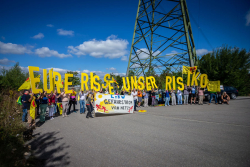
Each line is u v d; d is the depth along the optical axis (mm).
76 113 10398
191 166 3025
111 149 3998
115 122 7164
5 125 4336
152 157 3475
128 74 19969
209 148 3863
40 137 5148
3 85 12445
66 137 5090
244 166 2975
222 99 12828
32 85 7648
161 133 5227
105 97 9594
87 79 10898
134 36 20141
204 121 6770
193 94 14086
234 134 4887
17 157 3344
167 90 13148
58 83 9906
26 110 6418
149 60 20359
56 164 3260
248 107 10375
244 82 20875
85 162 3330
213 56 20312
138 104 13914
